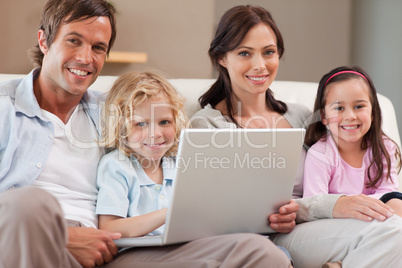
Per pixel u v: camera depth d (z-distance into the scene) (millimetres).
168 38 3637
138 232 1300
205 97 1742
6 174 1334
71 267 1091
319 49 3850
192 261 1142
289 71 3844
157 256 1188
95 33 1429
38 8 3430
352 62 3820
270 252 1111
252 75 1632
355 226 1309
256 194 1252
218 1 3703
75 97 1481
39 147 1376
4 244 929
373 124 1710
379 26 3512
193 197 1165
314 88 1947
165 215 1284
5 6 3395
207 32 3672
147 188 1440
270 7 3775
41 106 1469
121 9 3555
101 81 1747
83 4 1412
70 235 1207
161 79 1501
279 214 1318
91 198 1411
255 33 1615
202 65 3686
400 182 1791
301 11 3809
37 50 1531
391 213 1305
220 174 1180
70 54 1409
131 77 1491
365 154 1718
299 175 1678
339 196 1402
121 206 1371
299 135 1245
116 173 1409
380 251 1245
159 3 3604
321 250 1334
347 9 3832
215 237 1161
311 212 1410
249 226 1293
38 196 959
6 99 1395
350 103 1676
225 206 1218
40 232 940
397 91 3307
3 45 3418
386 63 3432
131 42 3598
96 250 1188
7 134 1358
